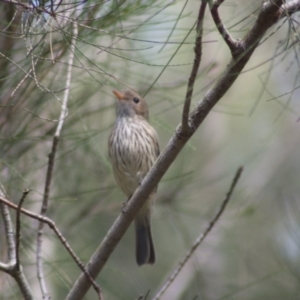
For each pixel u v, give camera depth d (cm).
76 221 1002
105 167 1016
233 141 1450
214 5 613
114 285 1152
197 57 616
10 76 741
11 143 805
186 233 1072
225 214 1120
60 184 969
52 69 805
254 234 1214
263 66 1416
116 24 768
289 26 624
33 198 935
